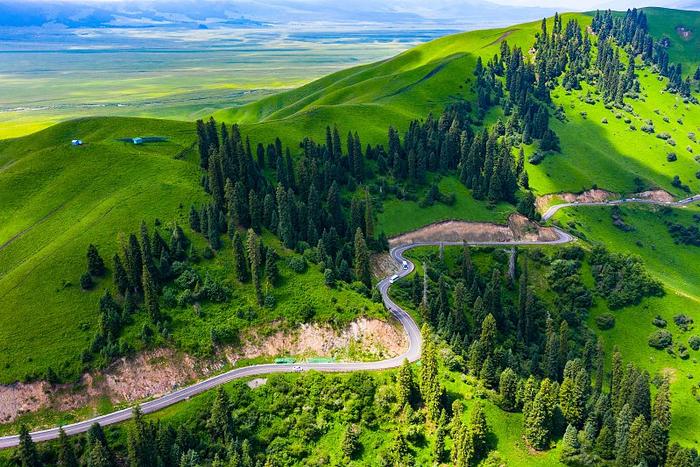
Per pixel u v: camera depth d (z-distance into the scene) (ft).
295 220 608.60
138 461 363.76
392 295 562.25
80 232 531.91
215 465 372.79
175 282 490.49
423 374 416.26
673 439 500.74
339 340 475.31
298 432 406.21
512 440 399.44
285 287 505.25
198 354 449.48
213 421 398.01
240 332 469.98
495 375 445.37
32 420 402.93
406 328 506.89
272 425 411.34
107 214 557.33
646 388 455.22
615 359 494.59
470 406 415.03
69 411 410.93
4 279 485.97
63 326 443.73
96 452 359.05
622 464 398.21
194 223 545.85
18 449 374.02
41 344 430.20
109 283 476.95
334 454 394.52
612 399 471.62
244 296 496.23
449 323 509.76
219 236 540.11
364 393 424.46
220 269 512.22
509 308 613.93
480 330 528.22
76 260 492.54
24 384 408.05
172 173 640.17
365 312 487.20
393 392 422.00
